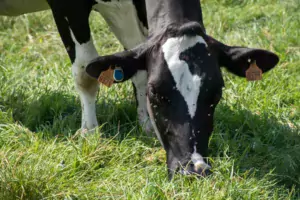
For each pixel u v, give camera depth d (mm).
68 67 8609
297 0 10195
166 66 5773
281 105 7957
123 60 5930
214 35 9383
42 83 8188
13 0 7406
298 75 8469
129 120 7285
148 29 6613
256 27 9578
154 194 5762
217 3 10492
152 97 5816
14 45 9375
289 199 6043
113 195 5875
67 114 7582
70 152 6574
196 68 5746
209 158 5898
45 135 7000
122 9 6945
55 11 6969
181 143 5641
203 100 5699
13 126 6984
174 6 6117
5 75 8281
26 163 6137
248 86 8031
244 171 6488
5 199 5629
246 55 5938
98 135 6770
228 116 7371
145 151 6730
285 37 9266
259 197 5977
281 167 6566
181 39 5855
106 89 7848
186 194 5660
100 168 6348
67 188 5934
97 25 9812
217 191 5816
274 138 7133
